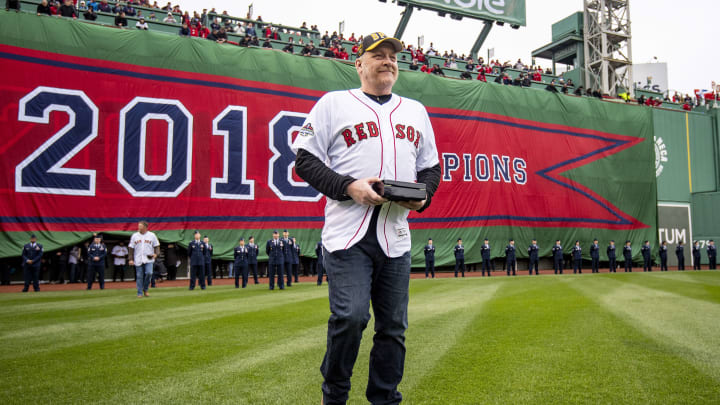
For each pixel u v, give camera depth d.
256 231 18.77
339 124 2.51
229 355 4.83
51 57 16.66
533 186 24.42
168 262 17.69
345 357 2.40
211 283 16.41
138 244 11.55
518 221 23.73
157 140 17.75
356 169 2.46
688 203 30.19
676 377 3.92
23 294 12.49
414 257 21.20
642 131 27.84
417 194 2.36
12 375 4.09
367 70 2.61
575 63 34.75
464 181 22.83
